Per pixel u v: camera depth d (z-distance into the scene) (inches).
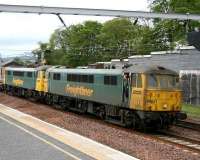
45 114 1253.7
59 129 869.2
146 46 2571.4
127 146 700.7
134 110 987.3
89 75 1218.6
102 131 881.5
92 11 1082.1
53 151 639.1
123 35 3447.3
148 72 948.0
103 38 3403.1
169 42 2400.3
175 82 971.9
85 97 1253.7
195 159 619.8
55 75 1539.1
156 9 2310.5
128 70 999.6
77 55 3356.3
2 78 2492.6
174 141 853.8
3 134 803.4
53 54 3818.9
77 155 609.3
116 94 1044.5
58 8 1058.1
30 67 1980.8
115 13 1099.3
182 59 1565.0
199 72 1472.7
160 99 951.6
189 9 2144.4
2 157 597.3
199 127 1042.1
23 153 624.7
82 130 899.4
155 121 975.6
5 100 1903.3
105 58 3267.7
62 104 1491.1
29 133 813.9
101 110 1164.5
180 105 976.9
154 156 622.5
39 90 1728.6
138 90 955.3
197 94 1494.8
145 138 812.6
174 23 2266.2
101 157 595.8
